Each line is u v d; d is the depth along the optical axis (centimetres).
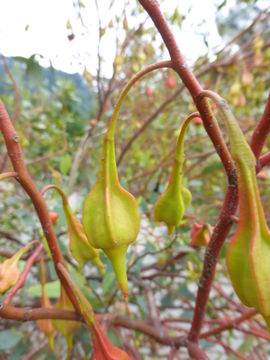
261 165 8
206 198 24
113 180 7
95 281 19
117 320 13
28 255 16
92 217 7
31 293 14
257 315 14
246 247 6
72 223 10
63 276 9
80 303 8
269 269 6
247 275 6
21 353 17
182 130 8
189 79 7
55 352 17
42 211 8
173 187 9
